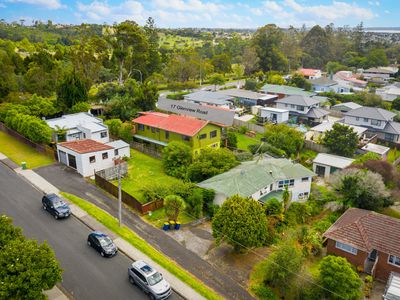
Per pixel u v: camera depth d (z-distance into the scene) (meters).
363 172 39.53
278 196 38.03
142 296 23.75
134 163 48.41
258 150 55.16
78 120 54.69
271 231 32.03
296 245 30.92
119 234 30.47
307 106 79.81
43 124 48.69
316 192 42.53
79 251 28.00
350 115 72.88
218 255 29.50
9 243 21.03
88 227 31.33
